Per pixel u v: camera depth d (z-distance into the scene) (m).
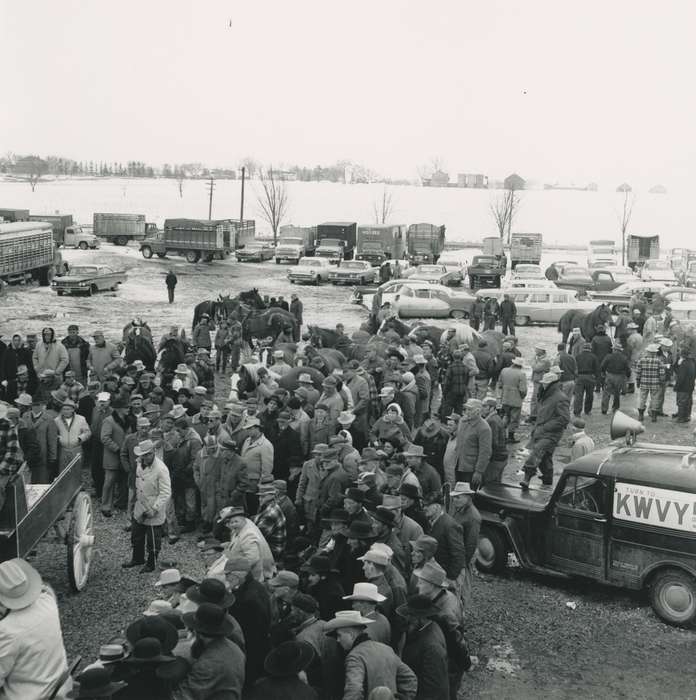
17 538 8.23
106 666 5.57
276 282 52.97
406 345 21.34
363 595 6.69
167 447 12.91
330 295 47.47
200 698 5.75
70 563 10.32
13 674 5.91
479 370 22.16
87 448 16.16
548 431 14.43
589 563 10.77
